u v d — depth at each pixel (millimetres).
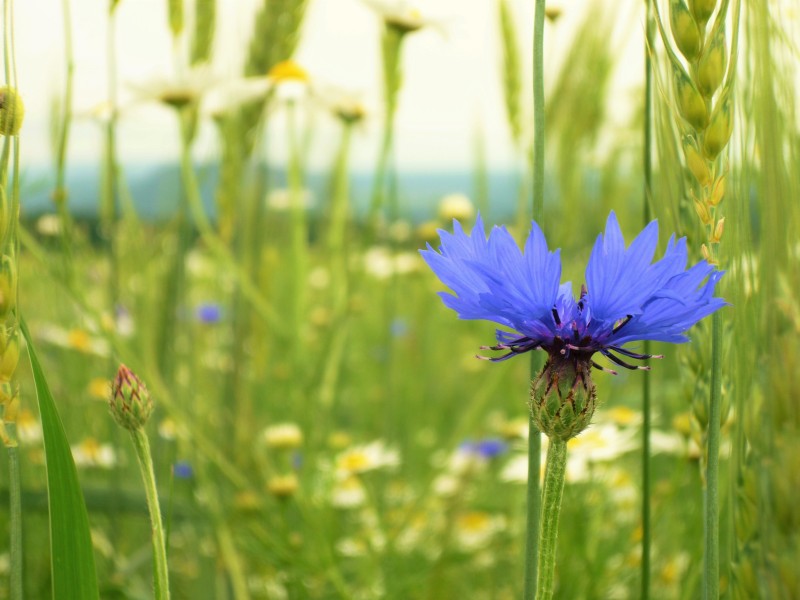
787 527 278
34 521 553
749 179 294
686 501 492
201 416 594
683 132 292
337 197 683
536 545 304
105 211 546
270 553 498
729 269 299
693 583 388
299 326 645
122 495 511
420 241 841
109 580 476
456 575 607
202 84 547
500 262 277
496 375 573
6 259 281
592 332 283
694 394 314
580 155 584
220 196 566
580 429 286
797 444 276
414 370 1027
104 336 481
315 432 623
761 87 276
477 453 655
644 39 310
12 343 282
